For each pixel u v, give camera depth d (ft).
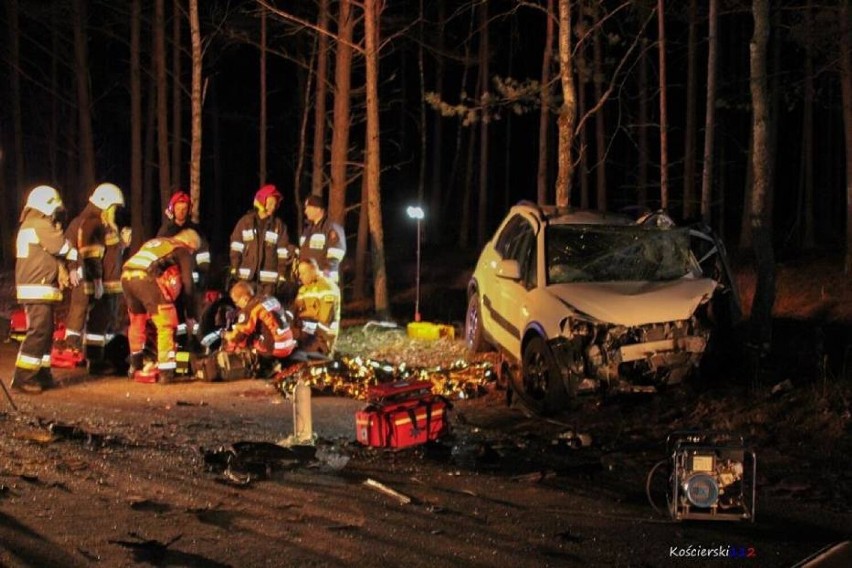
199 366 39.01
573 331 32.68
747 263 77.05
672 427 30.22
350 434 29.76
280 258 46.83
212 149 129.29
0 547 19.16
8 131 113.60
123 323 50.42
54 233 36.29
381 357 43.83
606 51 88.94
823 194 109.40
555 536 20.65
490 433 30.40
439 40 92.94
